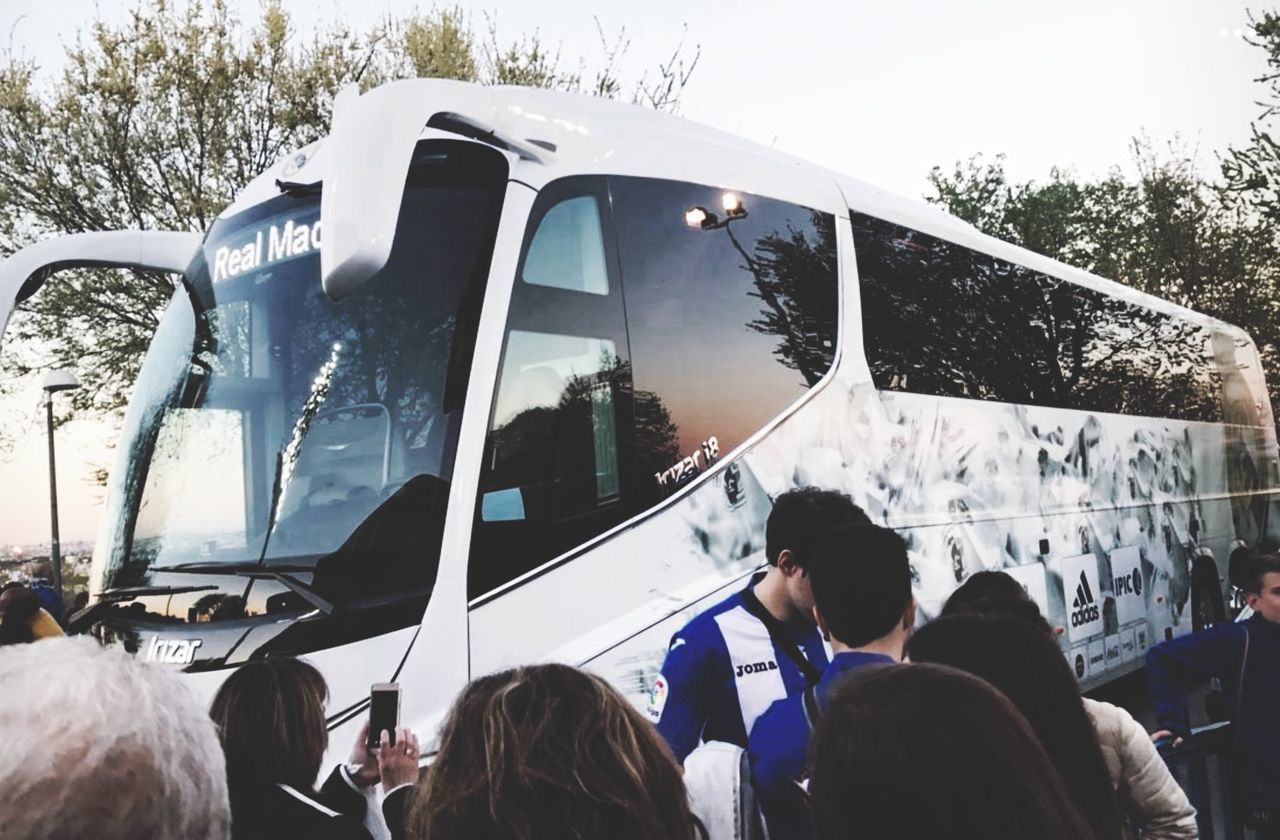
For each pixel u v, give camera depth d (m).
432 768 1.79
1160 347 10.52
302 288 4.64
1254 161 20.31
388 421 4.24
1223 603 10.73
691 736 3.26
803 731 2.97
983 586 3.62
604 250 4.85
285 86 18.17
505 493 4.24
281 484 4.27
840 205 6.39
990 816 1.33
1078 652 7.98
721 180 5.57
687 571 4.76
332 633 3.89
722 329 5.27
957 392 6.99
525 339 4.43
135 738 1.14
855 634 2.86
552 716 1.75
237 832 2.48
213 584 4.12
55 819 1.07
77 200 17.30
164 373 4.89
